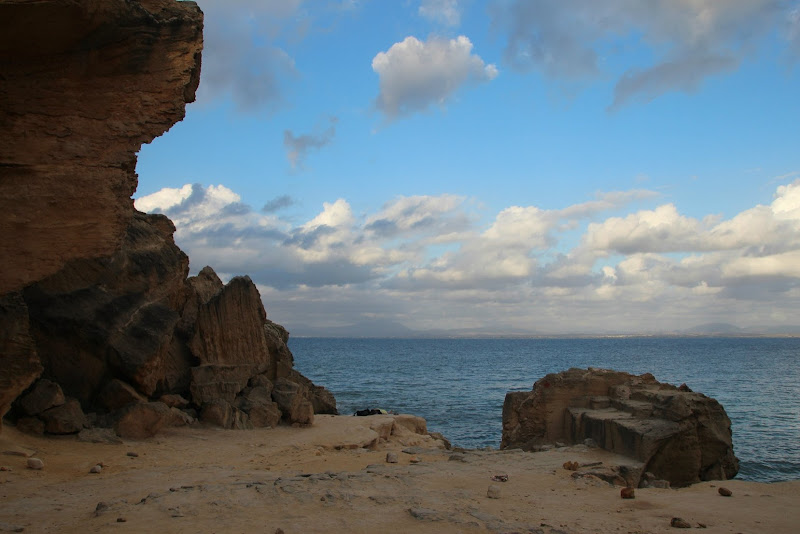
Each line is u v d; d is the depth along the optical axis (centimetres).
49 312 1978
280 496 1047
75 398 1941
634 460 1552
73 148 1225
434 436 2620
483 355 17225
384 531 870
